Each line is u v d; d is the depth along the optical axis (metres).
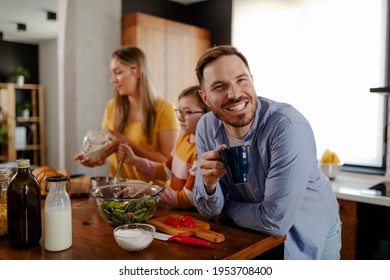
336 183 2.77
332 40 3.13
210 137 1.35
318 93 3.22
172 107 2.34
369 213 2.36
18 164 1.06
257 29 3.55
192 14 4.16
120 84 2.28
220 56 1.17
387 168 2.90
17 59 5.70
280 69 3.40
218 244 1.11
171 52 3.53
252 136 1.22
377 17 2.91
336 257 1.47
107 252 1.04
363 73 3.00
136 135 2.34
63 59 3.24
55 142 5.85
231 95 1.16
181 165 1.62
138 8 3.66
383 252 2.32
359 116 3.05
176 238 1.12
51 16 4.02
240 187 1.30
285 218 1.15
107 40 3.28
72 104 3.16
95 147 1.95
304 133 1.16
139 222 1.25
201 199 1.29
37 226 1.09
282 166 1.13
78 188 1.80
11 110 5.42
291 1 3.32
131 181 1.66
